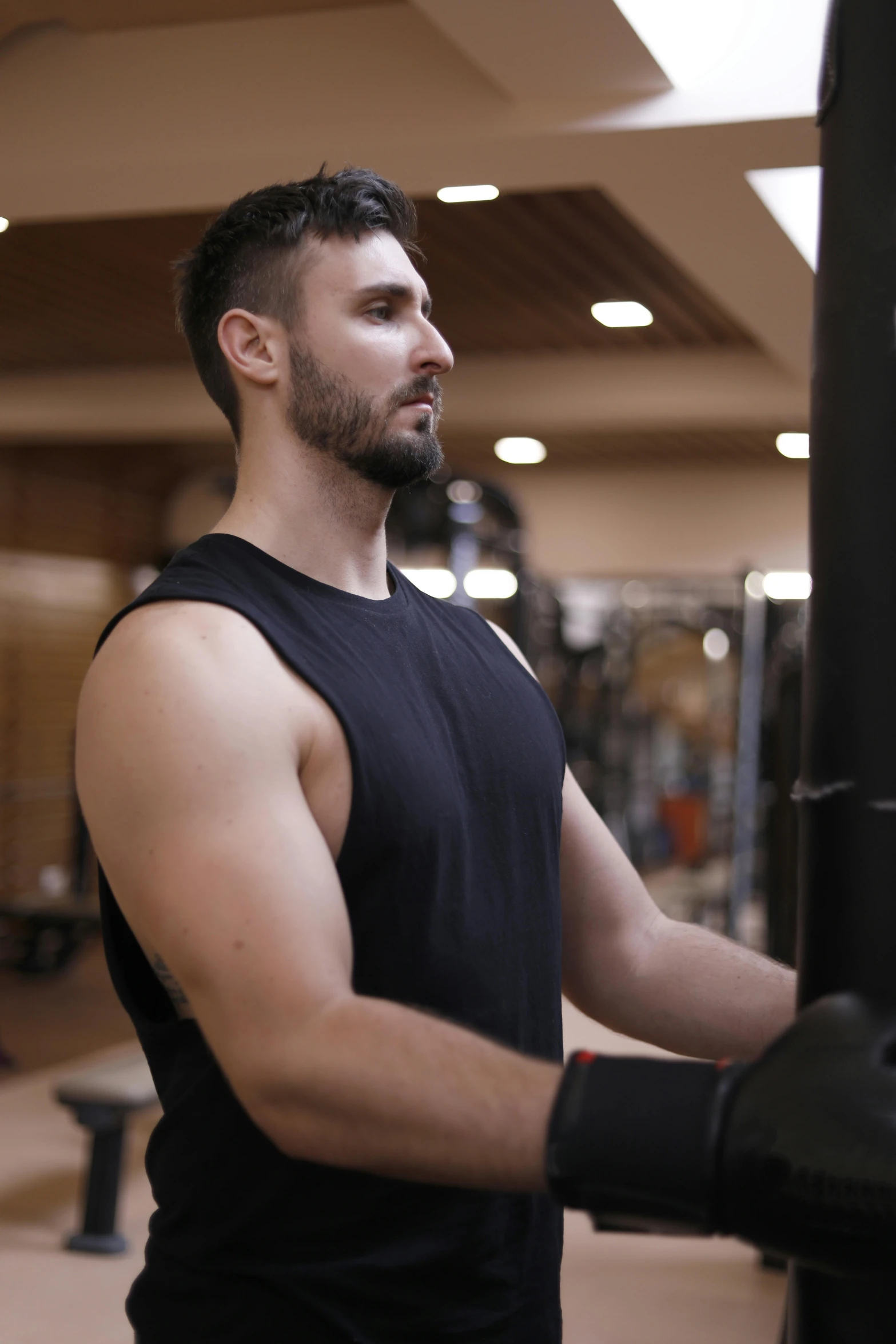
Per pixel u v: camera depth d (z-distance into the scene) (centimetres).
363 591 115
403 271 110
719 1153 68
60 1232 354
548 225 452
